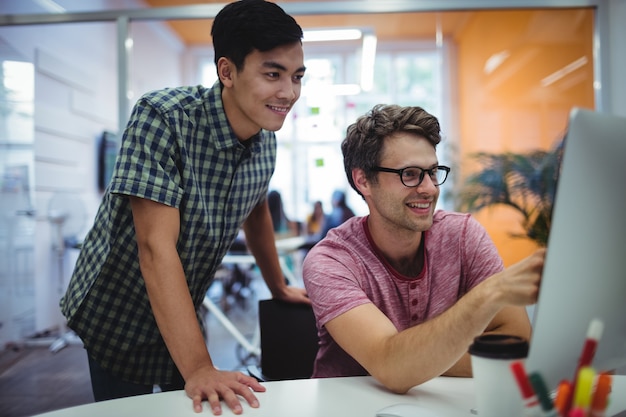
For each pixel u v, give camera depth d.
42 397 2.71
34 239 3.89
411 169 0.96
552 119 3.62
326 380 0.87
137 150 0.99
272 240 1.41
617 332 0.59
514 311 1.01
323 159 6.19
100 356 1.22
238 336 3.18
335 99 6.03
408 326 1.06
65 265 4.02
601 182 0.51
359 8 2.94
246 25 0.92
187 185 1.06
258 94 0.96
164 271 0.95
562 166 0.47
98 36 4.73
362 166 1.02
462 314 0.68
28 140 3.83
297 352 1.33
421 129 0.97
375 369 0.80
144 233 0.98
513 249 3.59
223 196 1.15
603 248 0.53
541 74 3.77
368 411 0.72
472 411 0.71
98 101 4.76
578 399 0.48
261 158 1.24
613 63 2.96
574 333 0.54
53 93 4.09
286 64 0.95
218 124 1.08
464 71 5.06
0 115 3.56
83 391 2.80
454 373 0.91
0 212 3.67
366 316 0.87
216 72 1.05
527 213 3.35
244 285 5.18
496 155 3.59
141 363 1.24
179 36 5.13
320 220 5.62
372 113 1.03
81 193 4.50
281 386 0.84
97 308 1.17
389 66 6.21
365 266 1.05
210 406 0.76
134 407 0.76
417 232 1.03
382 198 0.99
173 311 0.92
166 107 1.03
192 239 1.12
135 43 5.22
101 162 4.81
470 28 4.93
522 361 0.56
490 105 4.65
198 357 0.88
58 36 4.11
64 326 4.03
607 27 2.95
